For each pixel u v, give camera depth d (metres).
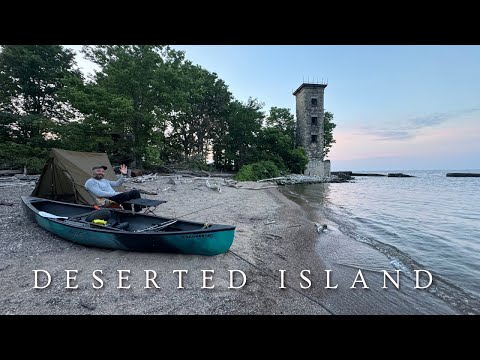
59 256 4.93
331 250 6.83
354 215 12.45
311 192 23.92
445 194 23.86
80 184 8.00
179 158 34.03
